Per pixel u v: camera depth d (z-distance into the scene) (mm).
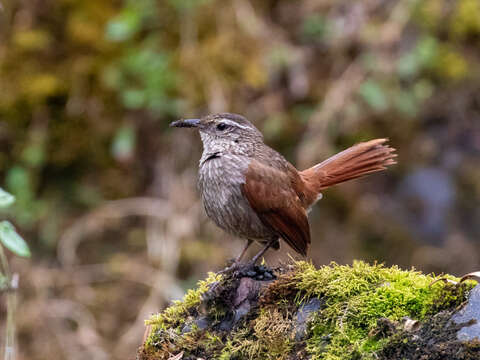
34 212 11633
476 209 12414
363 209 12305
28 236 11562
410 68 12297
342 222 12328
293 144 12180
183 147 12000
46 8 12094
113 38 11297
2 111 11781
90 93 11953
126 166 12117
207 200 7320
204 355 5336
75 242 11625
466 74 12781
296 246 7195
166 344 5551
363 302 5004
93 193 11992
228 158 7125
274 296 5395
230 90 11914
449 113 12828
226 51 12062
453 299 4797
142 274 11281
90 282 11312
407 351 4582
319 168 7730
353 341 4840
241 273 5762
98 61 11961
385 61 12320
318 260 11875
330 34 12602
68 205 11914
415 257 12055
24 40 11906
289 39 12633
